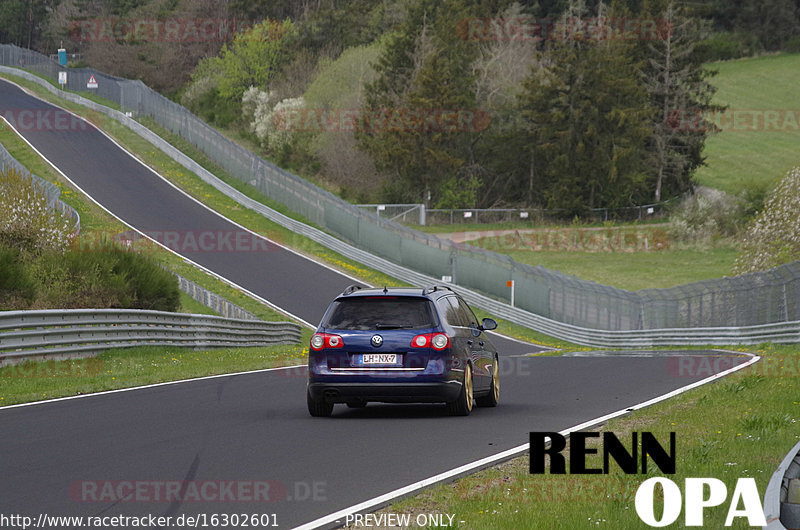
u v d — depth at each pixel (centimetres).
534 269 17512
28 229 11350
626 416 4406
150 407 4888
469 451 3447
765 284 12000
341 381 4416
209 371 7212
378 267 19462
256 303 15825
